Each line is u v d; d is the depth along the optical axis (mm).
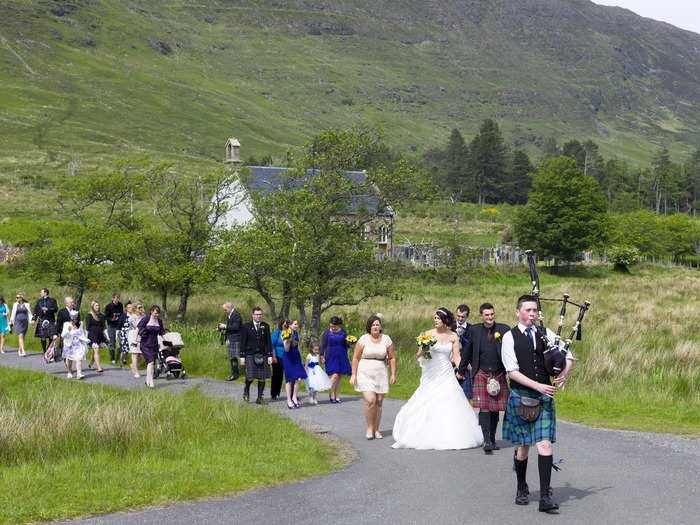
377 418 10500
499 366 9297
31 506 6633
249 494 7211
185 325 25297
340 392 15680
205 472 7969
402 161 22719
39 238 30094
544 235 64812
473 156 179625
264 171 52500
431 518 6262
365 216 23094
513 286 48750
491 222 114562
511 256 64125
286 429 10430
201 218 28844
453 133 194250
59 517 6410
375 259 23156
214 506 6781
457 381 9922
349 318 25062
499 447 9680
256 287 23453
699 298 37969
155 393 12648
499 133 183750
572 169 66188
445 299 36344
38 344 23219
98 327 17969
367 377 10453
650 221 87562
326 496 7105
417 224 101125
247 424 10445
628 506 6488
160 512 6582
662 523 5961
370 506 6703
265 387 16375
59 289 35938
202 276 26500
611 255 67188
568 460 8547
